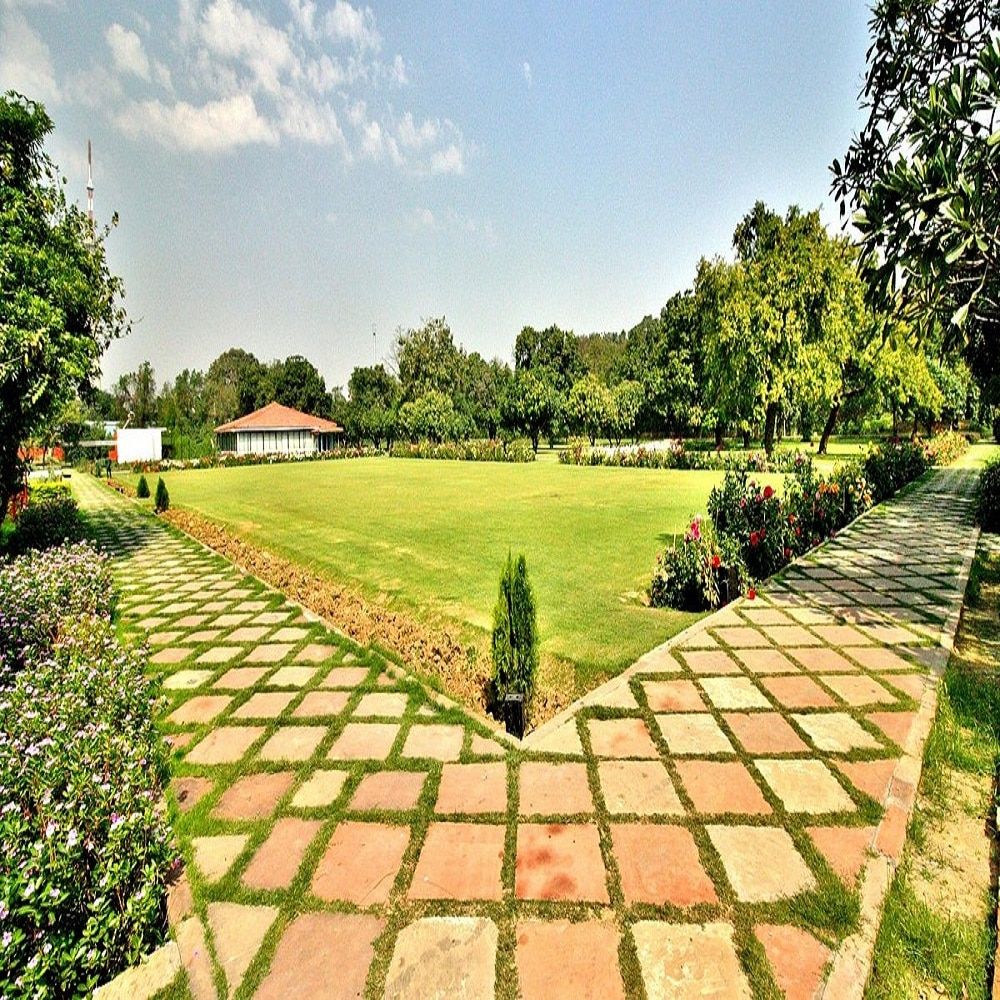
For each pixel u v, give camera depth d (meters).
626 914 2.23
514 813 2.86
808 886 2.33
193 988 1.99
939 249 3.46
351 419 48.59
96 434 51.22
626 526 10.70
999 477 10.73
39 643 4.89
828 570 7.14
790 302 21.59
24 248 7.65
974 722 3.62
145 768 3.13
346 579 7.67
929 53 4.42
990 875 2.44
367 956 2.10
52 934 1.92
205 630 5.80
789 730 3.54
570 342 51.53
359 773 3.25
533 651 3.93
